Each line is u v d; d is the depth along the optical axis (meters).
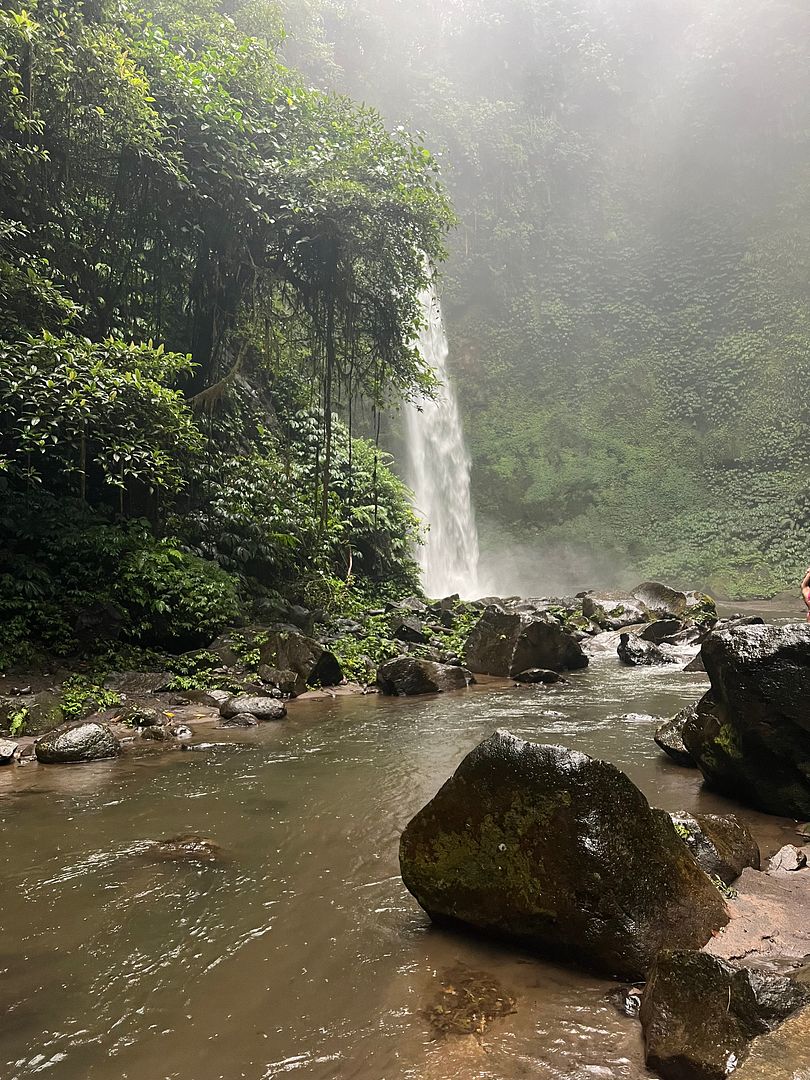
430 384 14.82
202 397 12.53
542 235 37.34
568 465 33.91
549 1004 2.49
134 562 9.35
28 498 9.47
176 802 4.83
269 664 9.38
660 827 2.96
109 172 11.59
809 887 3.34
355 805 4.75
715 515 30.94
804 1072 1.67
